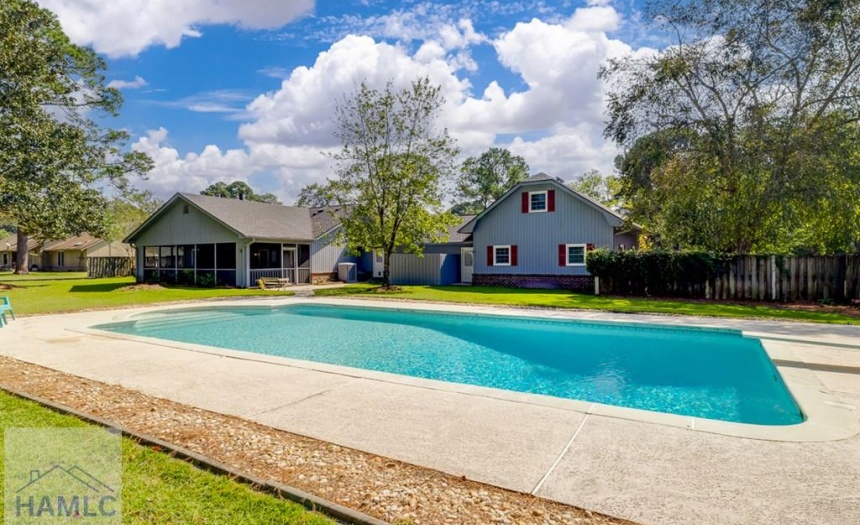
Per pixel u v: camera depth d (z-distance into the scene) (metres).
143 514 2.75
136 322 12.98
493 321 12.30
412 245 21.12
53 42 22.81
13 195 19.81
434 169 20.81
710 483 3.13
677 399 6.64
